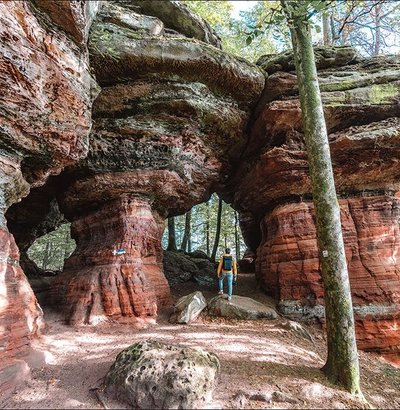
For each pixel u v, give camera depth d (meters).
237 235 25.69
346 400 5.53
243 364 6.51
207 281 14.42
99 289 9.05
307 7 6.07
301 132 10.62
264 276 11.40
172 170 10.51
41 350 6.59
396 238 9.91
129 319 8.74
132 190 10.20
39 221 13.41
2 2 5.57
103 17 9.43
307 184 10.64
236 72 10.35
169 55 9.51
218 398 5.20
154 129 10.09
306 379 6.04
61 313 9.12
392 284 9.37
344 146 9.78
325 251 6.47
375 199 10.33
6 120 6.27
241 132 11.66
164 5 10.92
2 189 6.52
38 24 6.21
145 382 5.06
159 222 11.38
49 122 6.91
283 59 11.23
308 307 9.81
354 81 10.35
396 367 8.45
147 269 10.05
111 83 9.71
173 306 9.88
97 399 5.21
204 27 11.44
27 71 6.12
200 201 13.07
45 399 5.18
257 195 12.18
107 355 6.78
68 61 6.86
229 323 9.05
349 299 6.23
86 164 9.89
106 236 10.16
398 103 9.88
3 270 6.16
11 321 6.02
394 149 9.72
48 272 14.49
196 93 10.18
